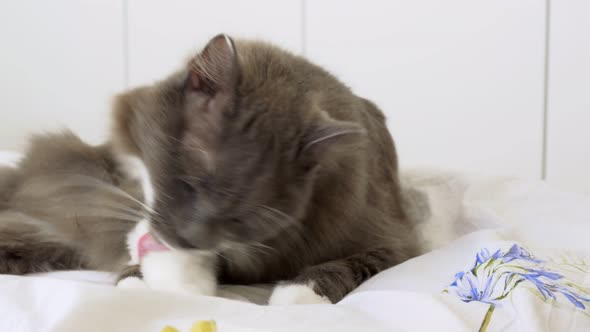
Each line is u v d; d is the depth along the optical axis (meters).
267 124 1.31
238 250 1.45
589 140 3.47
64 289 0.97
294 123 1.35
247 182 1.29
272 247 1.48
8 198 1.92
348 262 1.53
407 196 2.17
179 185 1.35
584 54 3.41
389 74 3.63
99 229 1.65
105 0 3.73
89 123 3.81
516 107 3.53
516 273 1.12
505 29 3.47
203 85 1.34
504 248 1.33
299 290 1.37
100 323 0.89
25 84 3.82
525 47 3.47
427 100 3.62
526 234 1.68
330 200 1.49
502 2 3.46
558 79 3.46
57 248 1.70
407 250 1.70
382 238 1.64
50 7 3.76
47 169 1.82
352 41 3.63
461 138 3.61
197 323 0.88
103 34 3.77
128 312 0.93
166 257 1.42
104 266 1.64
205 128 1.31
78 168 1.75
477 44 3.52
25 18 3.77
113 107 1.56
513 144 3.56
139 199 1.54
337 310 1.04
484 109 3.57
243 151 1.29
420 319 0.99
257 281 1.58
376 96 3.66
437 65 3.58
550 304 1.00
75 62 3.80
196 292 1.35
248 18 3.69
